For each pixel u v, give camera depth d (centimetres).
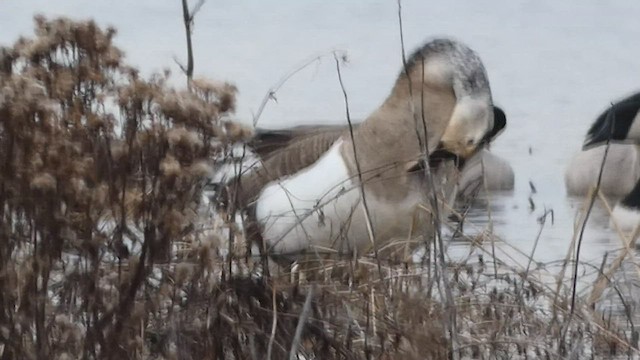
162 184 1034
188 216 1055
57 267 1120
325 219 1473
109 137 1044
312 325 1171
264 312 1162
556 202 2209
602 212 2119
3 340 1033
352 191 1475
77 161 1016
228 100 1063
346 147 1503
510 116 2955
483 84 1539
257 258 1315
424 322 1203
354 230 1479
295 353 1147
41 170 1006
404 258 1409
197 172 1027
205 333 1105
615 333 1336
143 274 1044
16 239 1037
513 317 1312
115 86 1066
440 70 1535
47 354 1037
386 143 1502
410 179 1488
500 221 1988
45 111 1001
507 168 2270
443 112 1530
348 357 1163
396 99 1533
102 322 1047
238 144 1404
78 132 1034
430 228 1473
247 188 1514
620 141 2398
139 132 1036
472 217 1964
